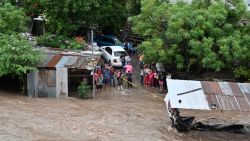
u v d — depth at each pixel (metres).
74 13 41.53
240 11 34.75
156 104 32.44
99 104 31.14
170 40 34.91
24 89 32.66
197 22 33.53
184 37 33.25
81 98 32.94
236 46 32.38
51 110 28.00
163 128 25.88
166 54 34.34
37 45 37.00
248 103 24.62
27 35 36.62
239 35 33.44
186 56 34.91
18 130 23.03
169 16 35.03
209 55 32.66
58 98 32.28
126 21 48.69
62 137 22.61
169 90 24.95
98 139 22.75
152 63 36.44
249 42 33.16
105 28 49.78
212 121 28.56
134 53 46.69
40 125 24.31
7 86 35.44
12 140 21.47
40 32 44.38
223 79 35.72
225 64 33.94
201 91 25.09
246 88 26.02
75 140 22.30
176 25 33.44
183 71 36.44
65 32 41.41
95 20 42.84
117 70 41.31
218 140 24.70
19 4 41.66
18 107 27.98
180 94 24.75
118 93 35.50
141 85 38.38
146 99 33.94
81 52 35.66
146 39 40.00
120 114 28.50
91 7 41.44
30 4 41.72
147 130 25.17
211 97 24.73
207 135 25.48
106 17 46.22
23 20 35.91
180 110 31.39
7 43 31.91
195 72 35.94
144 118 27.95
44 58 32.81
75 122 25.61
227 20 34.91
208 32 33.75
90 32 45.62
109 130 24.55
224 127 26.67
